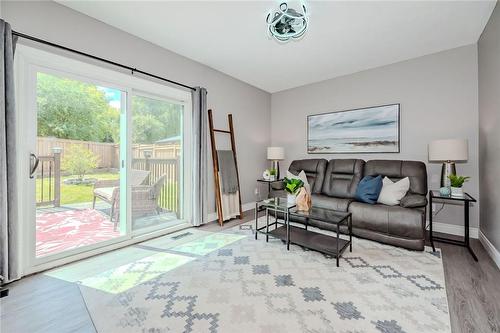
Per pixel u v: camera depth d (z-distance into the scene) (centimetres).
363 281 192
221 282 190
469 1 217
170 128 333
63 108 233
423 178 303
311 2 219
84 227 256
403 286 184
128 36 273
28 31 201
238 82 435
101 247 252
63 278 197
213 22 254
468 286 184
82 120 247
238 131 438
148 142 305
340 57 341
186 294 173
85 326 141
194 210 344
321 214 250
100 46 248
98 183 264
